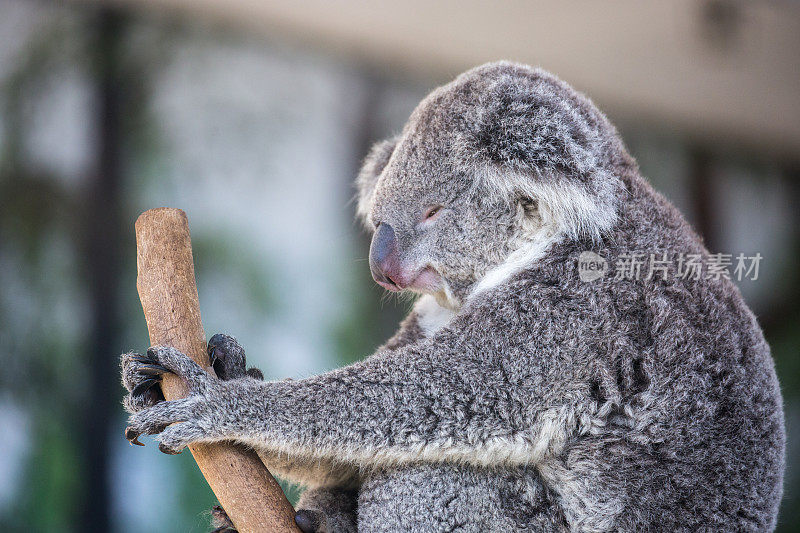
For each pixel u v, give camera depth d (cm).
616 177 464
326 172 1611
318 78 1505
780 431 465
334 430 423
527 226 469
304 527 411
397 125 1555
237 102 1484
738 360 445
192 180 1447
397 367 434
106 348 1313
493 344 432
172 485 1277
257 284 1412
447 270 487
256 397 422
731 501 432
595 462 432
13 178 1352
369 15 1295
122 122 1394
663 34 1233
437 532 437
